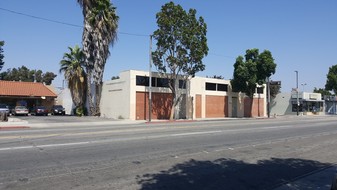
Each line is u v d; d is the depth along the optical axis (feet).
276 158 38.04
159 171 29.53
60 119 118.42
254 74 160.97
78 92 144.15
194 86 149.48
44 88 177.37
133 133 58.39
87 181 25.32
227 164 33.81
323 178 28.71
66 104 179.32
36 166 29.81
